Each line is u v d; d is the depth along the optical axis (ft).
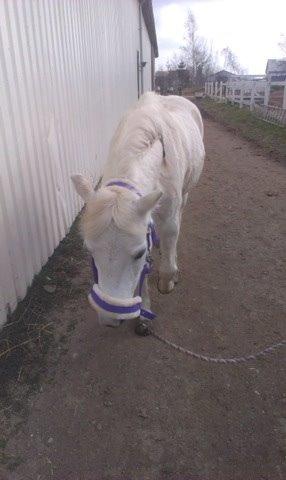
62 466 6.50
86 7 17.17
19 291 9.98
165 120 8.38
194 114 12.83
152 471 6.45
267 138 33.17
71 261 12.42
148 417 7.35
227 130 43.98
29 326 9.48
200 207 17.97
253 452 6.76
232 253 13.30
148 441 6.92
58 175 13.15
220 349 9.00
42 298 10.46
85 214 5.99
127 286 6.19
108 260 5.86
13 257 9.58
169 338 9.33
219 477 6.37
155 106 8.46
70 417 7.34
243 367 8.52
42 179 11.59
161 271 9.31
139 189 6.43
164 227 8.55
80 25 16.20
